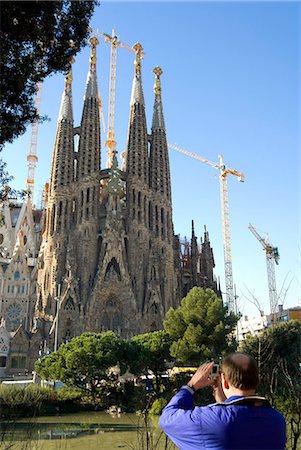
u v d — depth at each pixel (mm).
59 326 113062
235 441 4031
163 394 49812
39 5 13875
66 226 127000
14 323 130500
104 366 58750
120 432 35781
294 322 53375
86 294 119562
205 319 61312
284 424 4422
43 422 43594
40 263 127062
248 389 4504
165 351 64062
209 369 4926
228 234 173125
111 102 179250
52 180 132375
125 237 131625
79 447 28391
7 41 14398
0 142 16172
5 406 18641
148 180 139500
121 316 120812
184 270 150375
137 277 126188
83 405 57500
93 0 16547
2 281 132750
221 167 184250
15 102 15797
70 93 142875
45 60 16672
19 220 156000
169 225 138625
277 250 144250
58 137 136500
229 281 163500
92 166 133125
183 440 4258
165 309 125375
